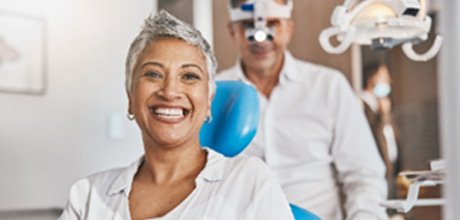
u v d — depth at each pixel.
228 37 3.67
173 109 1.44
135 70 1.48
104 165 3.72
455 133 0.86
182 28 1.46
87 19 3.69
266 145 2.61
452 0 0.86
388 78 3.69
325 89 2.62
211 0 3.69
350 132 2.58
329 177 2.62
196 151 1.50
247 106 1.75
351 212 2.42
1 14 3.46
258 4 2.54
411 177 1.64
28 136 3.52
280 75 2.63
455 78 0.86
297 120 2.61
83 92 3.67
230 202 1.40
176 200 1.44
